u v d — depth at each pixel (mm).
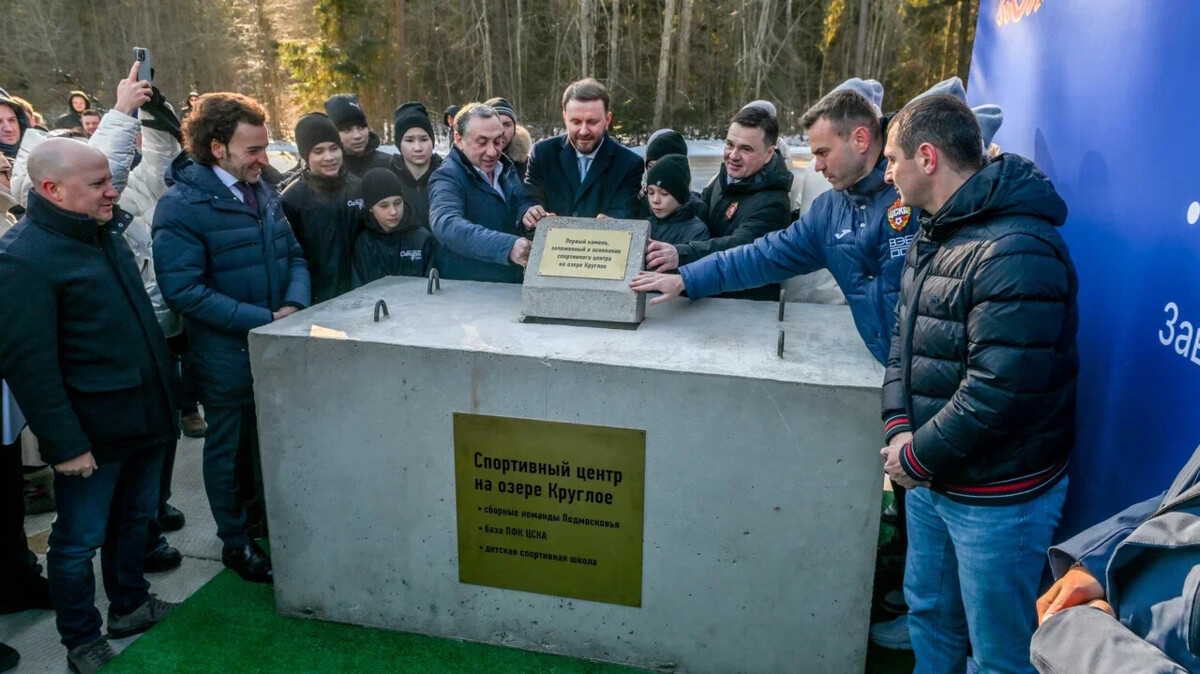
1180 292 1484
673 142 3223
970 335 1519
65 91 24859
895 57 26250
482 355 2086
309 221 2994
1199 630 831
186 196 2449
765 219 2729
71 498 2170
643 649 2238
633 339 2219
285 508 2375
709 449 2012
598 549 2174
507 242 2547
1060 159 2105
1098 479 1814
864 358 2094
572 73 24781
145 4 26688
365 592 2406
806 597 2078
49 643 2404
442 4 24547
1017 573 1617
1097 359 1838
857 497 1971
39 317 1977
